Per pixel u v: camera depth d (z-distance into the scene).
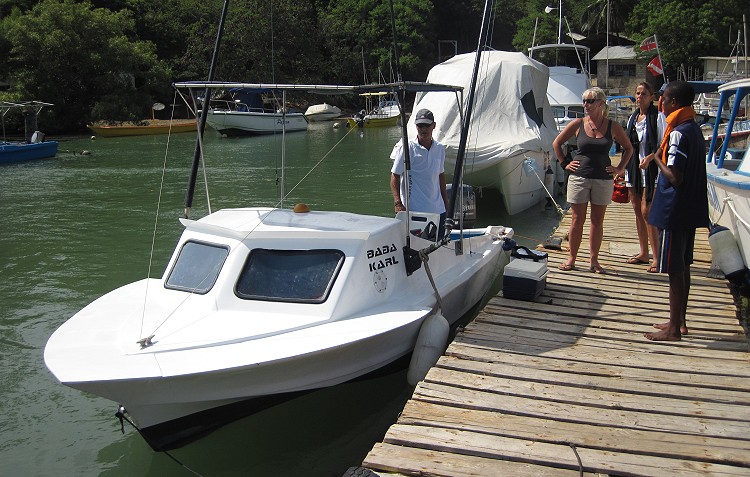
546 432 4.19
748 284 7.58
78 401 6.01
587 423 4.31
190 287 5.43
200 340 4.75
